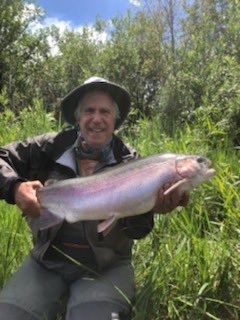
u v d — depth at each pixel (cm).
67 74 399
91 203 94
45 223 97
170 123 244
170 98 256
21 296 99
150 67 333
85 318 94
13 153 108
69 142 109
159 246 121
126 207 94
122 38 345
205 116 197
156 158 94
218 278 114
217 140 187
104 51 354
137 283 116
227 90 221
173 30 379
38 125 219
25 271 105
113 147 109
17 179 100
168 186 93
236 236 129
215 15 319
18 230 128
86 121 106
